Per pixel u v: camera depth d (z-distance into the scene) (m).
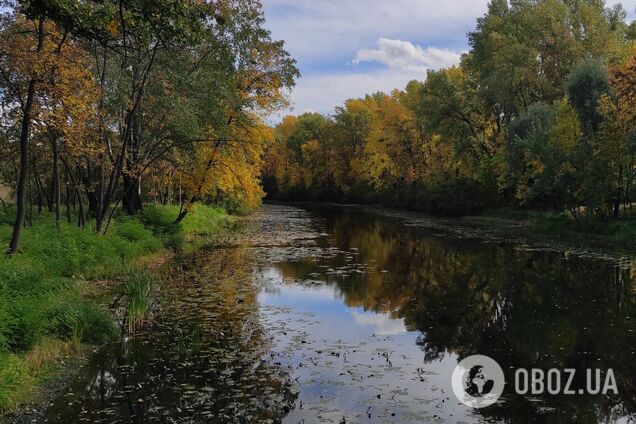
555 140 29.66
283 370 8.33
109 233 18.88
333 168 75.06
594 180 26.78
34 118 13.58
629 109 24.11
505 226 36.25
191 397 7.23
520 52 35.59
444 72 44.41
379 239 28.44
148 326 10.69
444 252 23.03
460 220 42.94
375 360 8.95
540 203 37.72
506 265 19.28
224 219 39.78
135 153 23.23
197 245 25.11
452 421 6.68
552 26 35.84
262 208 64.06
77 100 14.11
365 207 66.44
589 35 35.72
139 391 7.44
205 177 25.62
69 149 17.41
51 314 9.52
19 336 8.38
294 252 22.88
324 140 78.00
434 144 52.81
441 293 14.58
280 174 85.56
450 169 49.91
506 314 12.28
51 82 13.63
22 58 12.88
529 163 32.34
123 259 17.17
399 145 55.91
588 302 13.46
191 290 14.34
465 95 43.75
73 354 8.85
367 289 15.02
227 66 22.89
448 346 9.85
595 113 27.56
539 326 11.26
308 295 14.09
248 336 10.16
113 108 17.94
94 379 7.89
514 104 38.47
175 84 20.33
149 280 12.82
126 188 25.66
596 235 27.25
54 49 13.98
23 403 7.04
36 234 15.59
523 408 7.15
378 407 7.01
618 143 25.02
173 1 9.48
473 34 43.50
